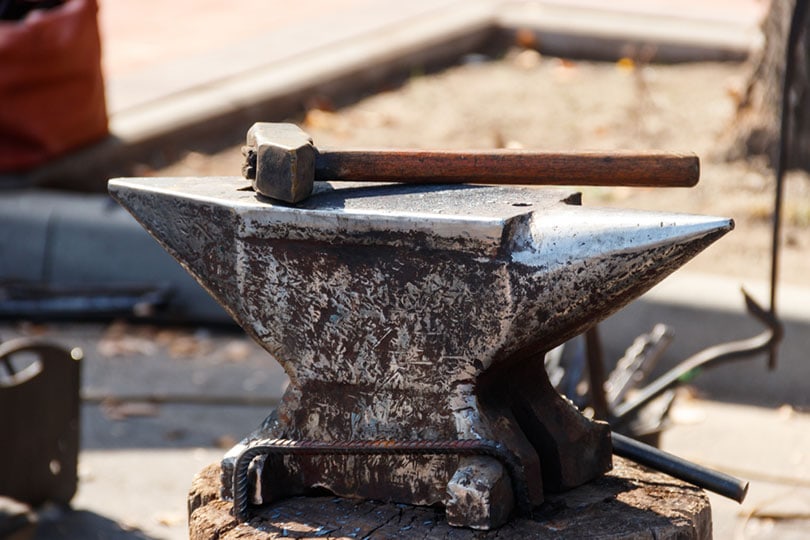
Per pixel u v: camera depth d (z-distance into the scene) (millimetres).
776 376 11109
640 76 18719
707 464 10102
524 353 4441
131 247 13344
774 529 9109
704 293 11305
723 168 15625
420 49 21094
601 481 4984
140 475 10156
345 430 4648
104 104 15586
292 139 4520
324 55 20359
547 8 23469
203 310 13180
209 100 17609
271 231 4465
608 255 4105
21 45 14086
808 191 14695
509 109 19062
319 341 4574
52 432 9461
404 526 4570
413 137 17812
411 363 4465
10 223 13617
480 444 4422
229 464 4812
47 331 13062
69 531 9297
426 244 4277
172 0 26125
